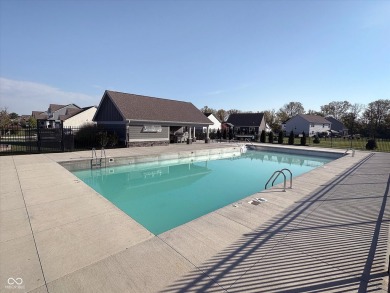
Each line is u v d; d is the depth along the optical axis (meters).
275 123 61.19
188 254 3.66
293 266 3.39
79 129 18.95
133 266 3.31
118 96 20.58
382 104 51.88
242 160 18.56
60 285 2.87
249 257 3.61
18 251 3.61
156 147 19.80
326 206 6.05
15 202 5.77
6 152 14.71
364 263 3.47
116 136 19.20
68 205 5.64
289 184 8.38
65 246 3.79
